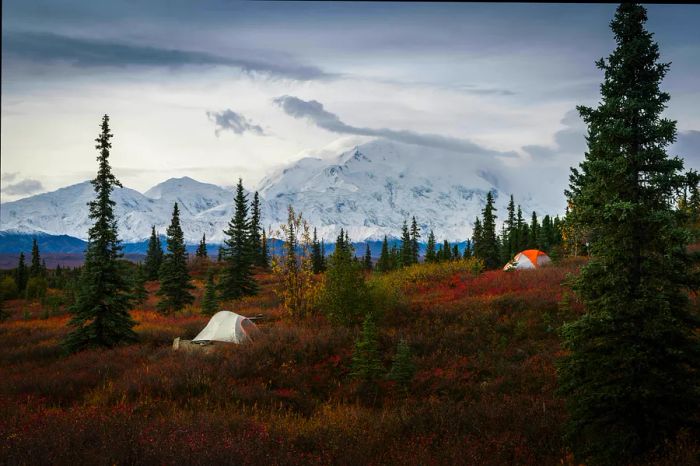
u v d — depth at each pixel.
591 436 9.42
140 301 49.75
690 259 9.40
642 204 9.25
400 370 16.28
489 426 11.01
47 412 11.94
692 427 8.73
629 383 9.05
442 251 82.19
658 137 9.52
